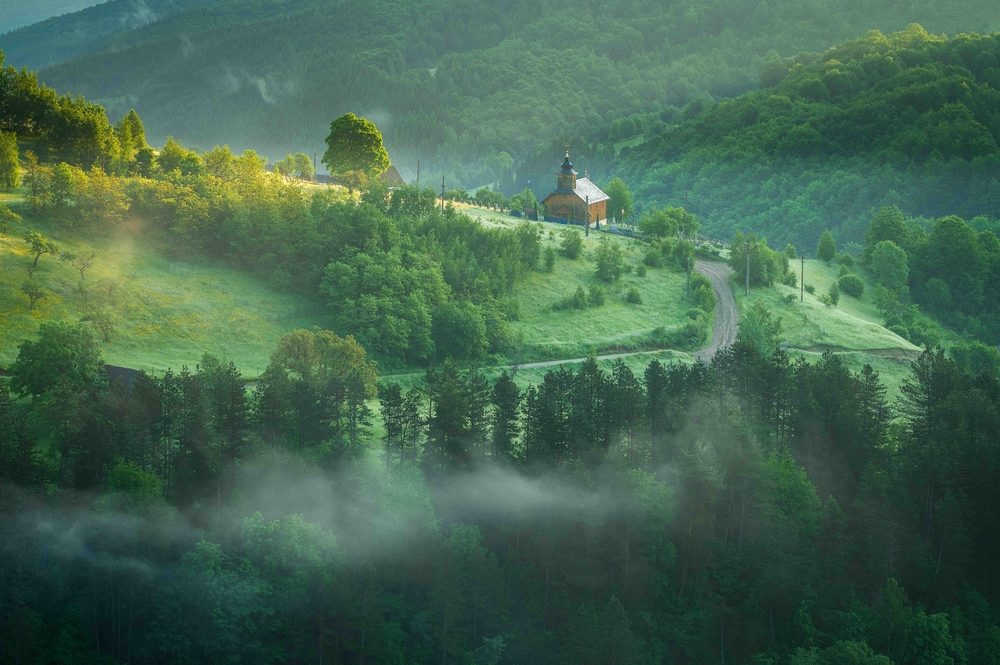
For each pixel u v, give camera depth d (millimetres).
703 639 130625
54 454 130375
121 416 131000
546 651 126750
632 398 147125
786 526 136750
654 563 134375
